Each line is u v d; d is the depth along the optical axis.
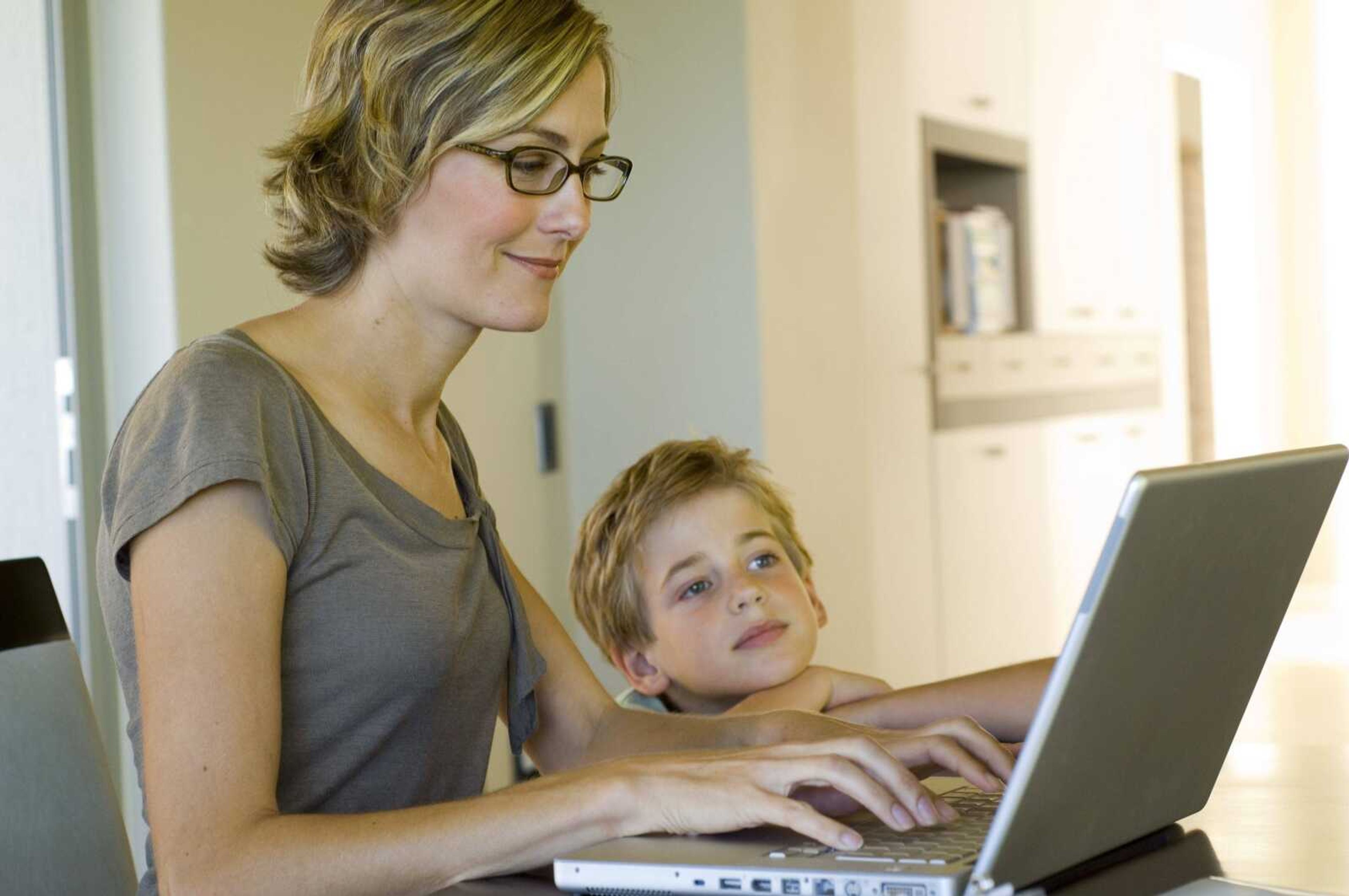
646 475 1.77
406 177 1.17
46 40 2.44
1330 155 6.95
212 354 1.12
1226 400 6.90
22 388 2.41
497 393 3.32
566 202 1.20
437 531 1.23
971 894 0.81
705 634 1.69
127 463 1.08
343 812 1.18
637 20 3.50
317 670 1.14
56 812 1.13
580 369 3.58
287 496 1.10
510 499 3.36
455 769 1.29
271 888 0.95
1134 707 0.87
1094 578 0.77
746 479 1.78
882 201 3.99
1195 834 1.04
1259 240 6.90
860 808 1.07
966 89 4.43
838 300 3.74
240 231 2.58
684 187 3.47
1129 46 5.55
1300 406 7.06
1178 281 6.12
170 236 2.46
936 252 4.30
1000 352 4.56
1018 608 4.64
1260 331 6.91
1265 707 4.04
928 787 1.21
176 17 2.47
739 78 3.40
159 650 1.01
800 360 3.57
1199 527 0.83
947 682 1.49
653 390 3.52
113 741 2.51
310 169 1.21
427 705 1.22
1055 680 0.78
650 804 0.98
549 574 3.50
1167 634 0.86
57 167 2.46
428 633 1.19
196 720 0.99
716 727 1.32
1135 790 0.94
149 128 2.46
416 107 1.15
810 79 3.65
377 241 1.21
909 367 4.09
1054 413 4.89
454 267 1.19
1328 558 6.75
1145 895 0.88
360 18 1.19
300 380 1.18
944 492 4.24
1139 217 5.57
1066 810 0.85
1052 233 4.94
